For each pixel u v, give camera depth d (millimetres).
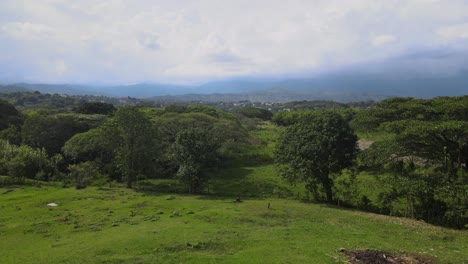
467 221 28109
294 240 22297
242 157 65500
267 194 44969
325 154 36969
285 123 132875
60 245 22922
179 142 47219
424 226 28328
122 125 49406
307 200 40688
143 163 51812
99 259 19156
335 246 20719
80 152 59062
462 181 30453
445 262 18438
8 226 28375
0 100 83625
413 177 32750
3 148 57188
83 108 95500
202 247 20938
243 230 25266
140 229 25797
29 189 46156
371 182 40906
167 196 42188
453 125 28656
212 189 48219
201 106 82062
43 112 88812
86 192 44594
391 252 19672
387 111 39125
